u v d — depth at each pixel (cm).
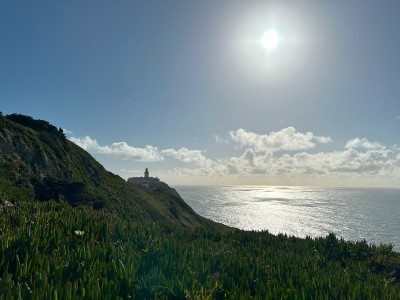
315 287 552
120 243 692
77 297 388
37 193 4803
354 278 658
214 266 671
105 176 7850
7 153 5266
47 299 378
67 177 6088
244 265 657
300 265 752
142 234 796
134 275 505
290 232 13625
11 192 4209
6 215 808
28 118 7256
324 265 839
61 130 7700
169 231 1146
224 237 1191
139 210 7231
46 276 426
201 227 1255
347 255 1077
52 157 6231
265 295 492
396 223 17300
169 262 598
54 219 825
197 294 478
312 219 18288
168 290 468
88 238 722
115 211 5784
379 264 1030
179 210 10181
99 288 411
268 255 827
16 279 448
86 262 523
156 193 10956
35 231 622
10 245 555
